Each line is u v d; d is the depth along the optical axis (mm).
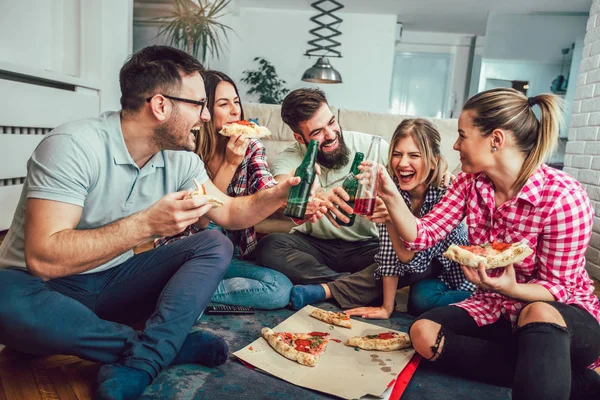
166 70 1143
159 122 1174
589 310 1164
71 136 1110
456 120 2959
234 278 1756
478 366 1254
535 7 6371
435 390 1232
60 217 1060
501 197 1263
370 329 1558
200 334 1290
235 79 7844
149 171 1280
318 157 1973
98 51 3463
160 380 1191
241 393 1148
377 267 1818
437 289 1789
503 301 1279
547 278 1201
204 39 5312
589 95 2941
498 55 6777
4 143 2568
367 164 1376
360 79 7758
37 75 2723
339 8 7203
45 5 3242
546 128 1141
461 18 7445
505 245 1161
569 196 1146
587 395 1137
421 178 1643
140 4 5789
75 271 1042
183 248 1301
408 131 1628
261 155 1935
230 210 1445
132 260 1328
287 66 7785
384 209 1470
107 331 1113
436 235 1406
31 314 1041
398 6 7039
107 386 1003
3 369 1236
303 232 2148
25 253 1043
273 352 1354
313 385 1174
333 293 1857
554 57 6609
